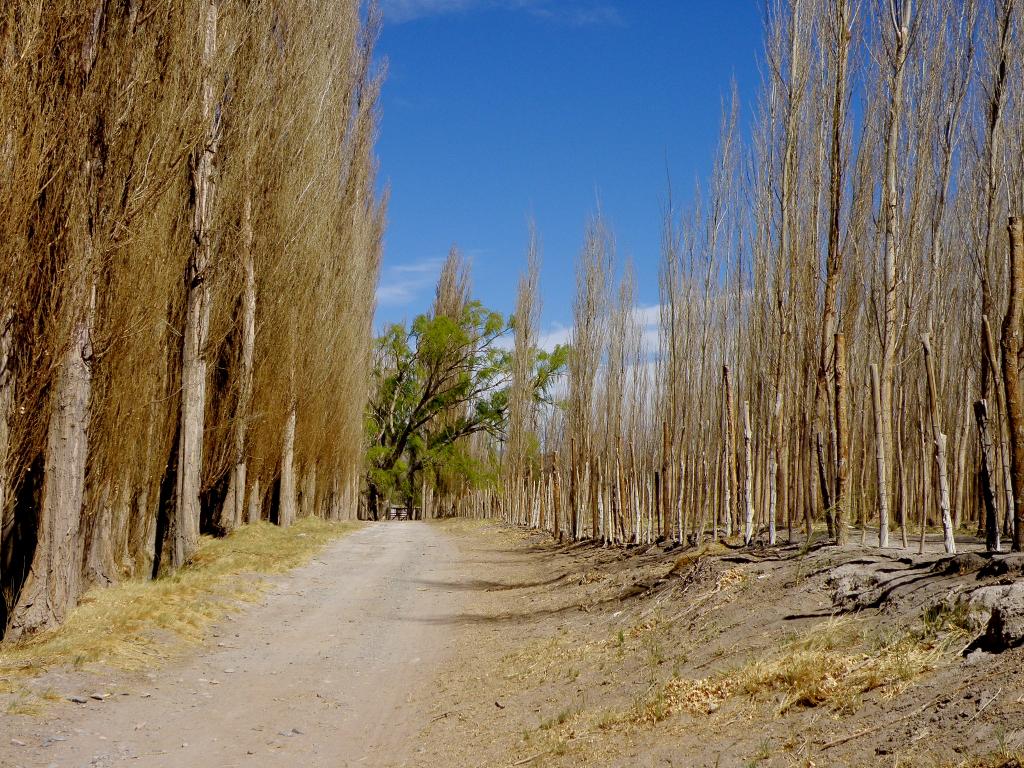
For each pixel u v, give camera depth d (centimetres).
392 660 1088
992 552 675
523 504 3694
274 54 1984
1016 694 435
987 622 540
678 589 1090
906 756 431
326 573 1886
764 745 507
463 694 897
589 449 2492
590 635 1066
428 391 5325
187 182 1662
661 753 556
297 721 793
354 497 4756
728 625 824
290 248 2208
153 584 1429
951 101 1373
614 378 2581
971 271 1616
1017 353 683
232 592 1442
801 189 1345
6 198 867
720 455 1770
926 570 722
